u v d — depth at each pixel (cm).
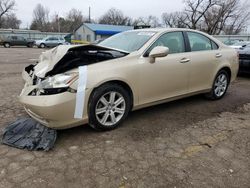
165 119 420
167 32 434
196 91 481
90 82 330
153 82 399
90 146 324
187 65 446
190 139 353
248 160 304
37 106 310
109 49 408
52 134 331
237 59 561
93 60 373
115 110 369
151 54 380
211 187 254
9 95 543
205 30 4353
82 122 339
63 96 312
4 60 1307
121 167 282
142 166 285
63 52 351
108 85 350
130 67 368
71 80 318
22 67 1005
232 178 269
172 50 434
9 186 246
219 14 4278
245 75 870
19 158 292
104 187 250
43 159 292
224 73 536
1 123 386
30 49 2630
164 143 338
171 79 425
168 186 254
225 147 334
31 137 329
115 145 329
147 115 435
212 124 407
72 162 288
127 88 374
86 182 256
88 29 4744
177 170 279
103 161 292
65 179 260
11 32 4312
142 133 365
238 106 503
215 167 287
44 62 397
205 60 480
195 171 279
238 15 4619
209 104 509
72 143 329
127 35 461
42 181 255
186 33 464
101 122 356
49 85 317
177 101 521
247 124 412
